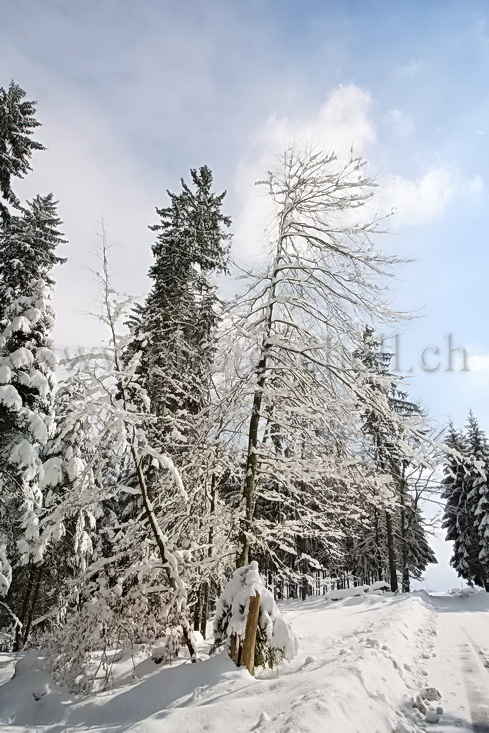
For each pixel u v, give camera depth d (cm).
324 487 830
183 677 596
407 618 1078
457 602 2155
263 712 441
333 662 591
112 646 696
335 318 893
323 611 1672
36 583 1431
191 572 773
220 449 862
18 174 1406
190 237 1487
